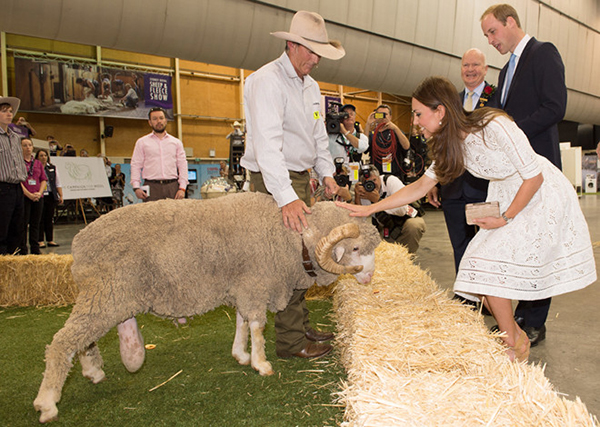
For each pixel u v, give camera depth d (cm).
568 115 1908
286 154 252
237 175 541
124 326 212
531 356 253
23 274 389
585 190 2292
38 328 326
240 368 246
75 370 248
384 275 318
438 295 251
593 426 116
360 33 1054
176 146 492
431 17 1189
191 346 282
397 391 136
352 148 466
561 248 199
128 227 201
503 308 204
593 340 276
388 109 474
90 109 1429
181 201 219
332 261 218
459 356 167
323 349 260
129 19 708
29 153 595
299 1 889
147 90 1524
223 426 185
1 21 636
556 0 1580
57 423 192
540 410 125
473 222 201
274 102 229
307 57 234
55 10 646
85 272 195
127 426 188
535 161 188
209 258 208
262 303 221
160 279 202
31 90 1340
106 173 1225
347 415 151
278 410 197
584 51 1797
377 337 185
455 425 120
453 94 195
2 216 468
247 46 846
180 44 787
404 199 237
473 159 202
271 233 220
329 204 238
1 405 210
